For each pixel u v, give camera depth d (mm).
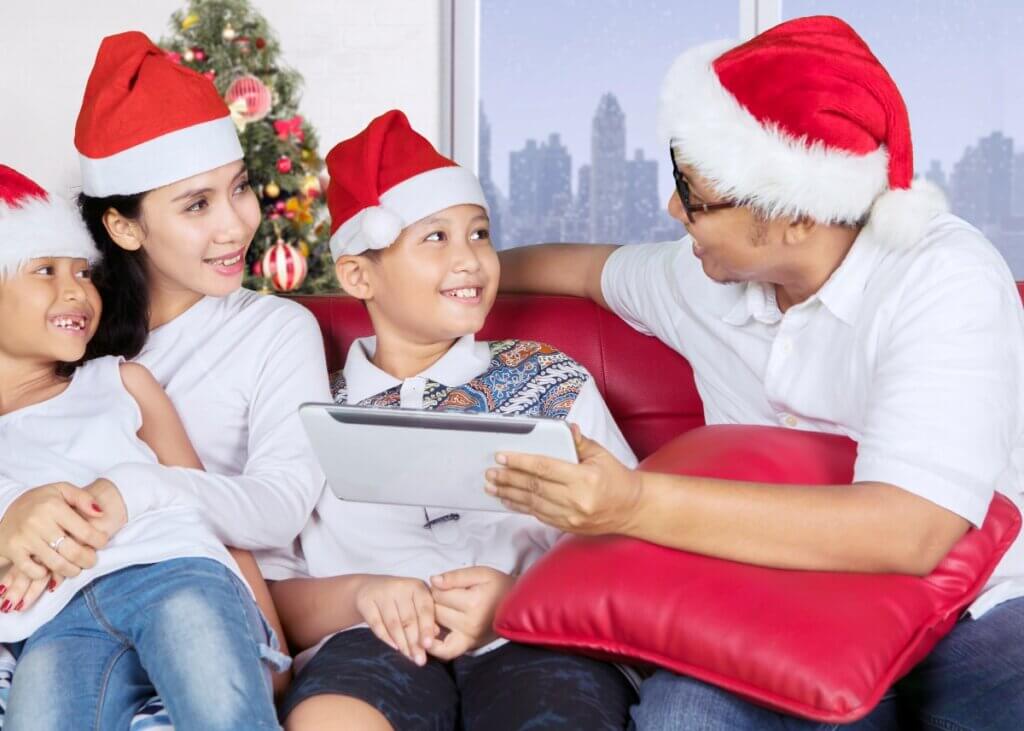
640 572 1123
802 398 1335
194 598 1227
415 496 1234
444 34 4301
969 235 1213
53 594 1260
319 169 3248
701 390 1531
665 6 4277
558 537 1418
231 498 1342
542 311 1670
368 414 1152
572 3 4336
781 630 1042
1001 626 1211
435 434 1134
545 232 4453
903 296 1190
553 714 1151
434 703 1235
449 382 1502
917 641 1067
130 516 1280
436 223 1471
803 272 1274
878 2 4074
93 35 4234
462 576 1282
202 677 1156
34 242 1366
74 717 1187
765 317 1375
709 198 1227
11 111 4277
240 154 1501
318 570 1453
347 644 1302
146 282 1527
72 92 4258
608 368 1641
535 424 1082
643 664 1216
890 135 1198
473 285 1477
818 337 1305
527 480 1119
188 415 1502
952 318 1138
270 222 3109
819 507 1091
